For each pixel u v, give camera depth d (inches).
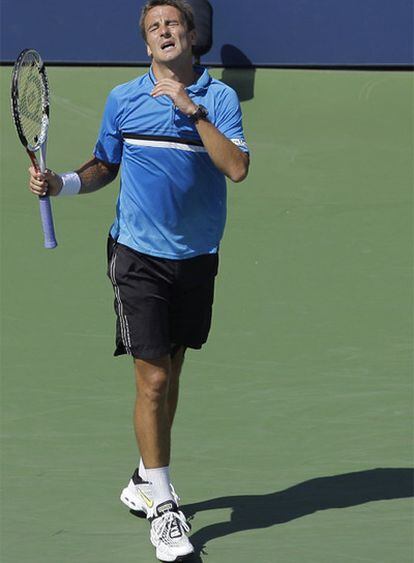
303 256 1380.4
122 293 753.6
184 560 725.9
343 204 1514.5
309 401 1000.9
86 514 797.9
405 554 733.3
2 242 1409.9
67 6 1790.1
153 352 745.6
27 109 796.0
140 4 1781.5
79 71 1781.5
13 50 1791.3
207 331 791.1
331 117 1699.1
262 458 887.7
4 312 1225.4
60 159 1621.6
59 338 1160.2
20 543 753.0
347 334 1170.0
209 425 949.8
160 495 743.1
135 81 764.0
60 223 1462.8
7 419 964.0
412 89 1747.0
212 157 723.4
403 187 1557.6
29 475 858.1
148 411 751.7
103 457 891.4
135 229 753.6
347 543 749.3
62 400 1007.0
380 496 821.2
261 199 1525.6
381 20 1766.7
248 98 1729.8
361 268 1349.7
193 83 762.2
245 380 1051.9
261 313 1226.0
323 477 853.8
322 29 1769.2
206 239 764.0
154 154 745.0
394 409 982.4
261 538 757.3
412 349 1129.4
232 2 1766.7
